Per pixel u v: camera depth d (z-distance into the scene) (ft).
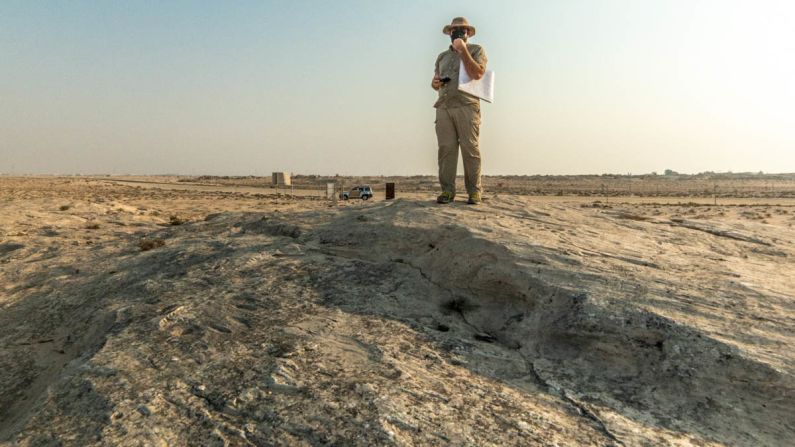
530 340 12.82
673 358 10.69
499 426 8.78
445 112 22.56
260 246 21.42
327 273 17.63
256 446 8.23
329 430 8.52
